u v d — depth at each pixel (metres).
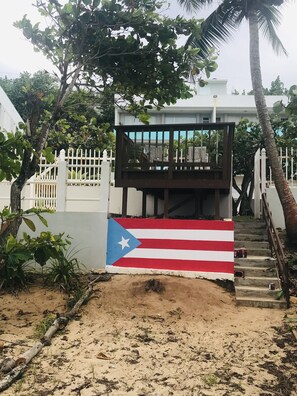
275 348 4.34
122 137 8.12
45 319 5.10
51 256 5.19
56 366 3.73
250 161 12.38
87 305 5.66
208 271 6.78
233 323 5.19
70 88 6.88
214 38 10.19
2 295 6.16
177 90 7.34
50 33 6.69
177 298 5.80
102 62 7.08
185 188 7.76
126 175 8.04
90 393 3.19
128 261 7.24
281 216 9.08
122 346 4.31
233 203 12.85
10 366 3.58
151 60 6.90
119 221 7.45
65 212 7.82
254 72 8.98
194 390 3.30
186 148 7.77
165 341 4.50
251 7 9.17
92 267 7.60
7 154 4.79
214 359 4.01
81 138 8.39
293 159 9.35
